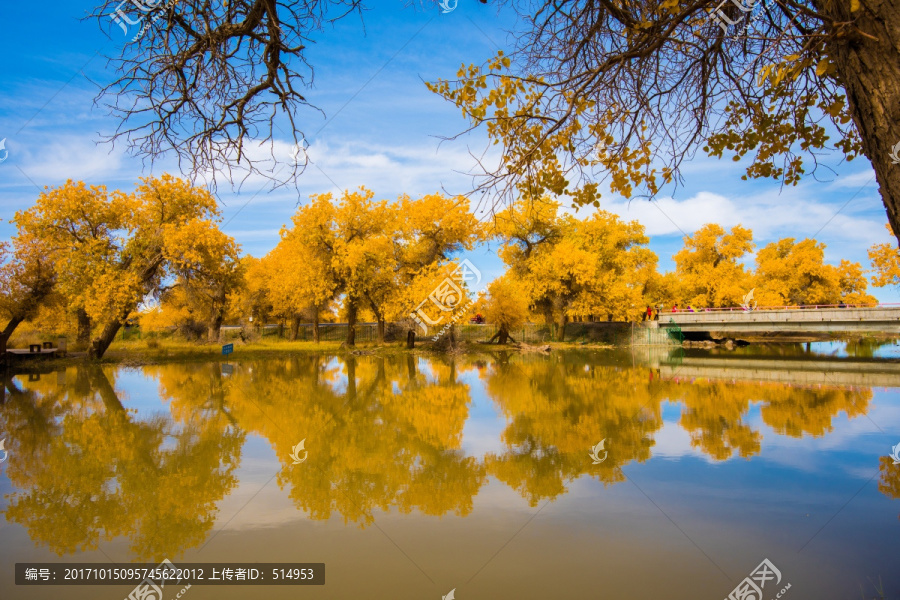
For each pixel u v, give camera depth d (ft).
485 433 35.50
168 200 87.71
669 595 14.99
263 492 24.02
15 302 80.84
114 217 86.94
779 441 33.01
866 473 26.18
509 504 22.39
